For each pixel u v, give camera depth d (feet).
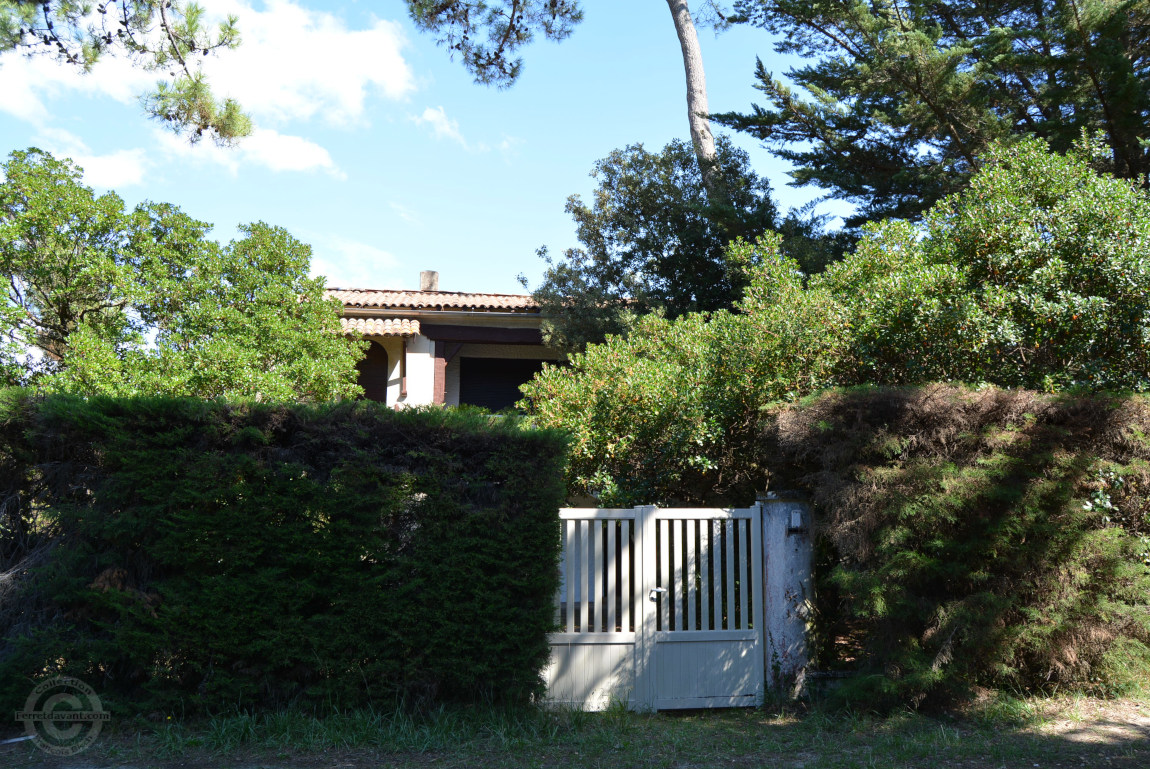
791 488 22.86
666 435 25.18
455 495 19.69
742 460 26.45
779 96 47.50
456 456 19.86
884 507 19.92
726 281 46.39
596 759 17.02
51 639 18.31
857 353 24.27
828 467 20.86
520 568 19.70
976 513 20.52
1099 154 28.84
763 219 43.86
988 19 47.29
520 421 21.70
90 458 19.31
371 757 17.01
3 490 19.39
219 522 18.79
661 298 47.19
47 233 36.37
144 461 18.81
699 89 51.47
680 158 50.19
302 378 38.78
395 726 18.34
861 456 20.83
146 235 38.40
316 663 18.70
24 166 36.94
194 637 18.49
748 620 22.63
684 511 21.84
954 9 49.39
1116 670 21.09
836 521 20.56
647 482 25.66
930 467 20.10
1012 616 20.85
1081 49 38.60
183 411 19.02
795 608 21.52
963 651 20.22
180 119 30.48
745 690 21.26
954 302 23.26
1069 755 16.93
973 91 40.37
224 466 18.95
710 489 27.30
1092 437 21.48
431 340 53.67
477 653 19.38
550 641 20.54
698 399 25.23
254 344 37.99
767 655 21.57
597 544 21.34
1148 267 22.52
